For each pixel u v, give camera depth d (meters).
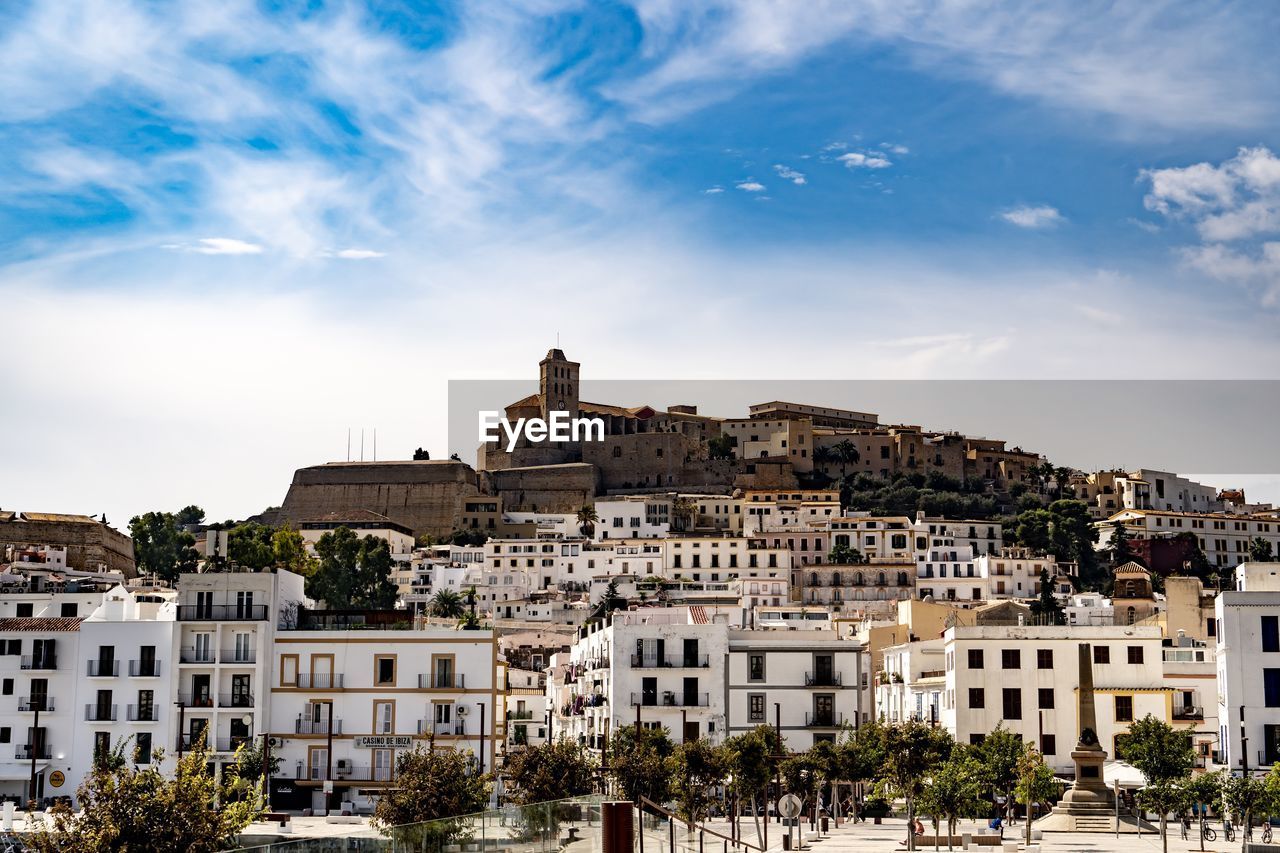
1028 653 164.88
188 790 80.31
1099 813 133.62
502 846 64.00
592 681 181.62
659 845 73.25
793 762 143.25
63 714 159.12
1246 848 94.88
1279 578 155.50
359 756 157.12
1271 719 143.75
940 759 141.38
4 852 80.81
